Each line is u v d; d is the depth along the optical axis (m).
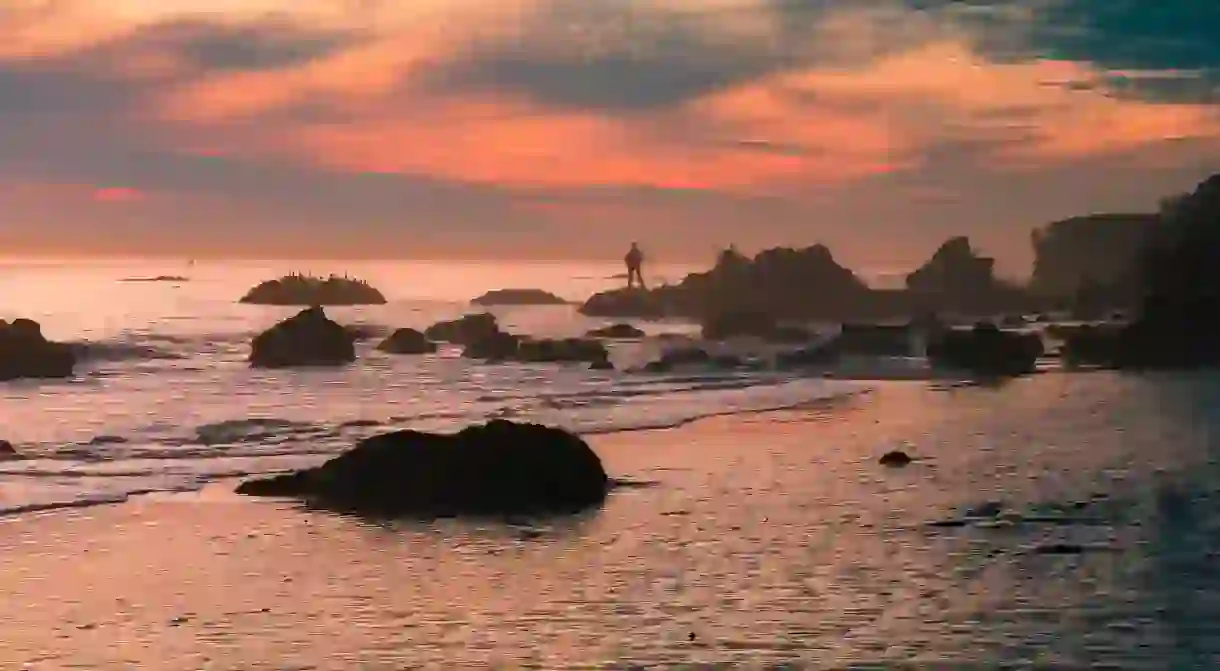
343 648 12.67
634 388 40.84
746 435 28.72
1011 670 12.05
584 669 12.09
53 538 17.48
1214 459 24.34
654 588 14.93
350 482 20.45
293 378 43.75
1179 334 49.91
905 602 14.25
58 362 43.47
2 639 12.91
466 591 14.80
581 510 19.53
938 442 27.09
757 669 12.09
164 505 19.86
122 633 13.15
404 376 44.88
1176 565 15.80
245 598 14.48
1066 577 15.25
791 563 16.03
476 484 20.28
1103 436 27.94
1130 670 12.06
